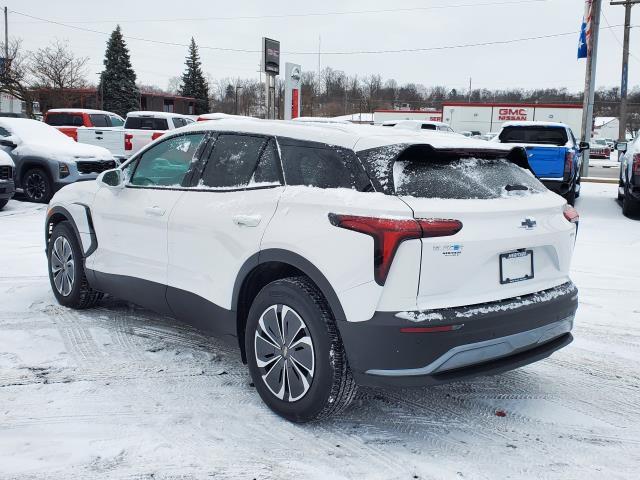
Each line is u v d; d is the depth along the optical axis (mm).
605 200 14469
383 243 2932
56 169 11977
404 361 2957
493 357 3172
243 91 82375
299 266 3238
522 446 3219
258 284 3719
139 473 2867
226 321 3754
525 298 3305
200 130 4254
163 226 4172
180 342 4605
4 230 9172
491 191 3328
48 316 5117
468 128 42406
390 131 3633
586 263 7664
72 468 2891
